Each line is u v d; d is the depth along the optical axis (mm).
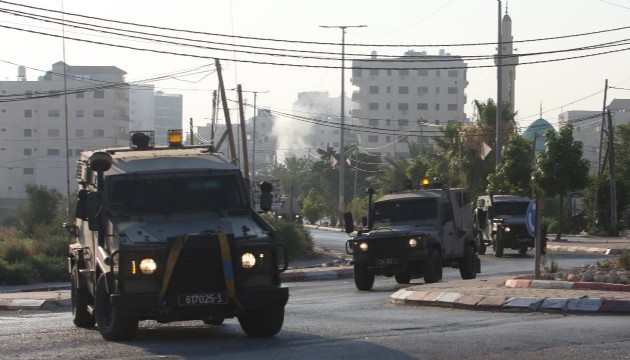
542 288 27766
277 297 18297
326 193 172125
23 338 20109
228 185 20531
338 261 58844
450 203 39781
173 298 17922
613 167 92000
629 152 136125
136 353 17000
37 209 93562
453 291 27578
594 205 95812
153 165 20703
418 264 37000
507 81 103062
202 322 24266
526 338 17641
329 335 19297
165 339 19438
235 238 18328
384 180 137500
